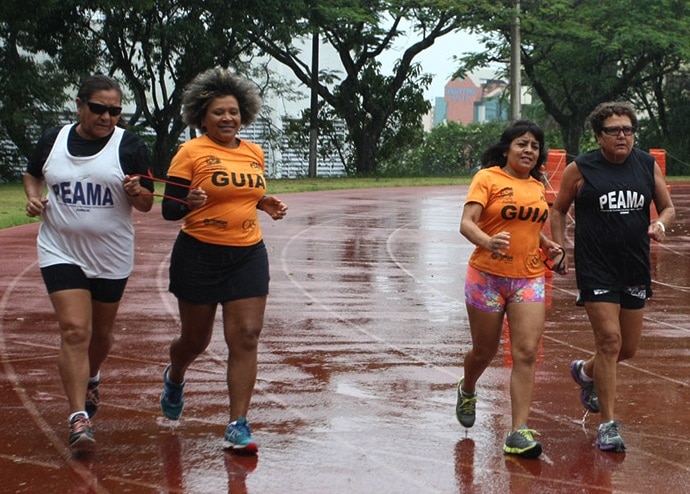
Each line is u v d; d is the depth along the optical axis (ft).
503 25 142.10
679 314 37.42
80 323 19.34
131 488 17.42
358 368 27.48
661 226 21.01
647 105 181.06
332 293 40.04
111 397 23.82
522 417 19.89
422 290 41.45
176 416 21.43
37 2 108.78
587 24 149.38
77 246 19.58
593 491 17.75
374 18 144.56
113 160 19.69
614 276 20.89
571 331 33.65
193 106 19.93
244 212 19.72
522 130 20.51
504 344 30.94
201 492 17.29
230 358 19.81
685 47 145.48
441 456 19.71
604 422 20.51
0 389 24.45
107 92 19.51
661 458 19.86
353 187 118.01
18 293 38.01
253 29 129.08
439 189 118.21
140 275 43.29
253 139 158.71
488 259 20.42
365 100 156.25
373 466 18.97
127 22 122.21
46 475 18.06
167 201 19.65
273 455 19.52
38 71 128.47
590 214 20.97
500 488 17.81
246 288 19.67
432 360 28.66
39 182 20.26
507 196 20.29
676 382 26.63
